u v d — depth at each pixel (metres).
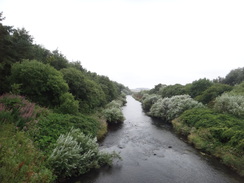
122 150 9.91
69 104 11.23
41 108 9.92
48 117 8.95
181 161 8.59
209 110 14.67
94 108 19.02
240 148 8.02
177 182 6.59
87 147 7.14
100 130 12.40
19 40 14.55
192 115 14.37
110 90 34.97
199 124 12.29
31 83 10.88
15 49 13.98
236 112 12.46
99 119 14.90
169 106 20.11
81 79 15.97
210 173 7.37
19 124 6.94
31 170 4.71
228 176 7.13
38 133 7.01
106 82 35.31
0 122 6.29
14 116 7.18
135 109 32.84
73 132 7.65
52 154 5.63
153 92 54.72
